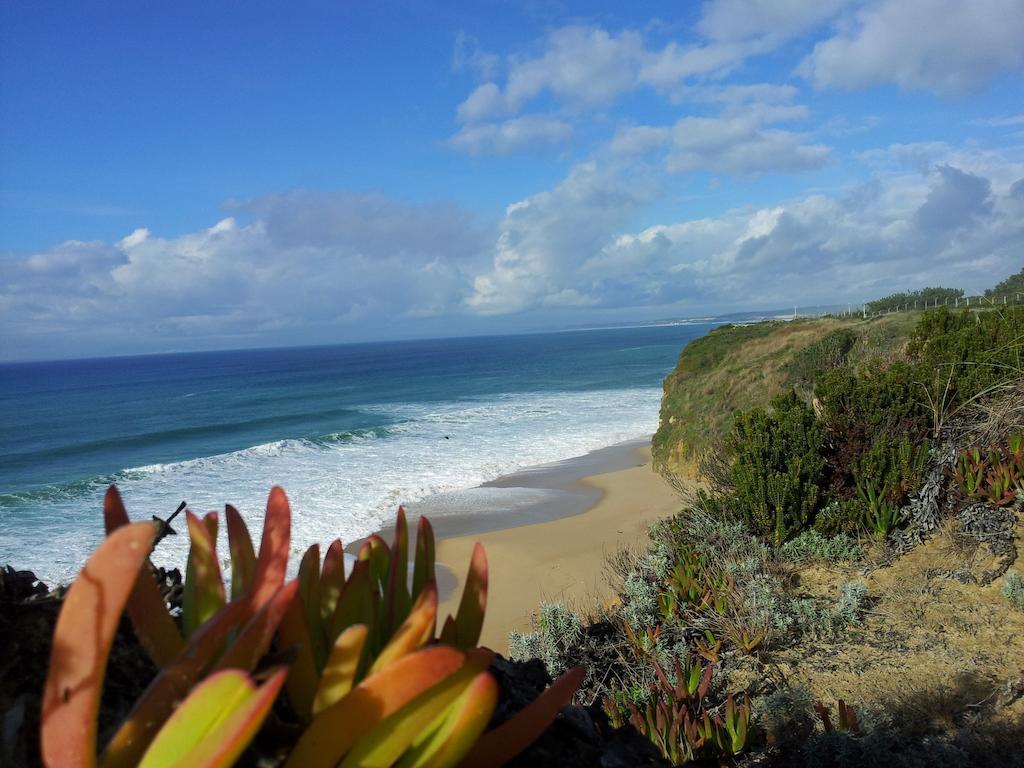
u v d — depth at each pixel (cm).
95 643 75
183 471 2472
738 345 2367
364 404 4938
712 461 960
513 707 158
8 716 101
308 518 1725
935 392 754
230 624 87
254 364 12812
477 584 124
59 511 2017
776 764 392
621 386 5275
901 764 356
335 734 83
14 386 8894
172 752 73
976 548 597
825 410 790
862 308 3167
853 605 557
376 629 113
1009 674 444
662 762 160
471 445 2786
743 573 625
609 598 820
